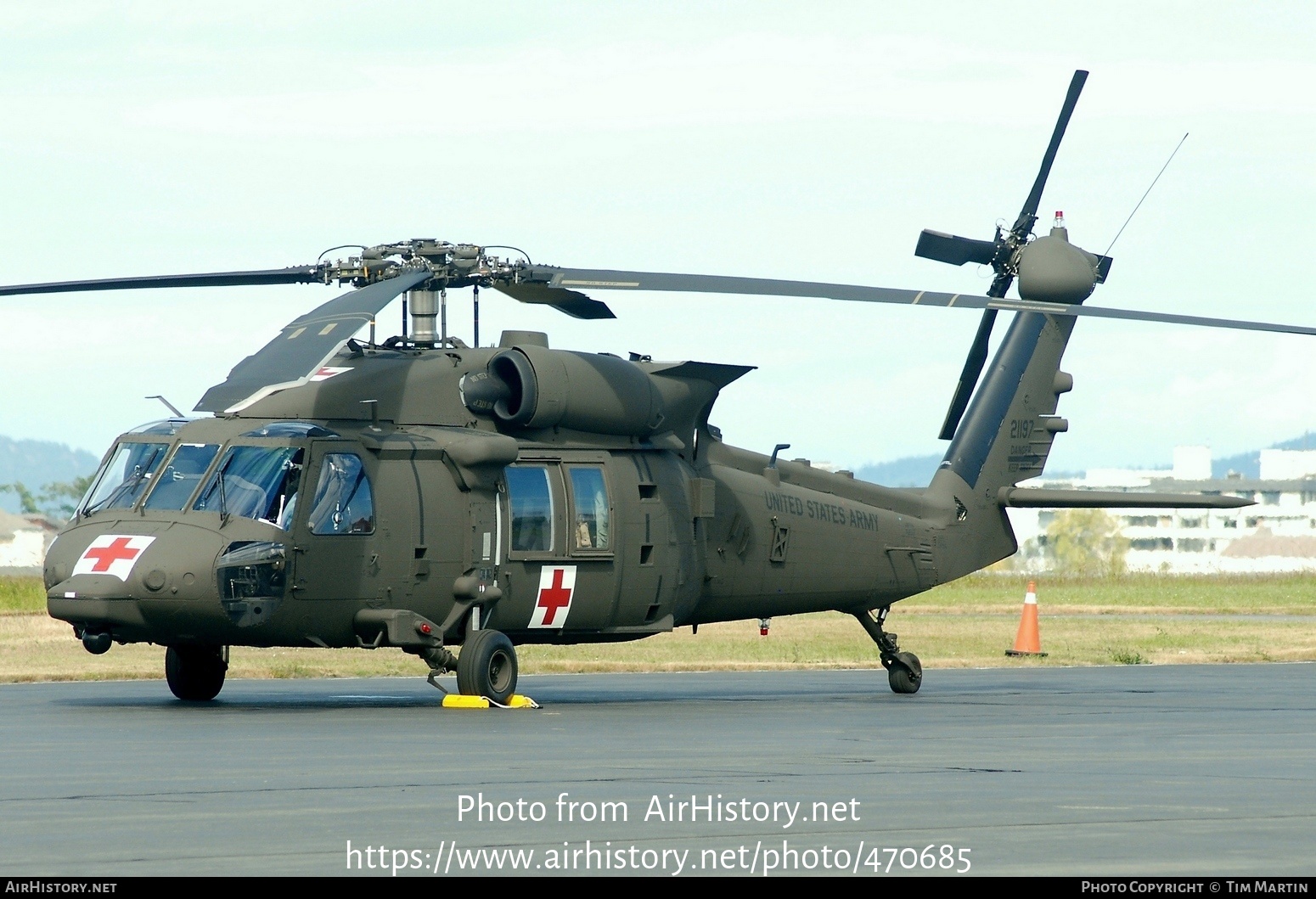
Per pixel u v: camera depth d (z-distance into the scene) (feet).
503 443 162.09
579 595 169.78
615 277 159.12
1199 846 77.00
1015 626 334.65
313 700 164.66
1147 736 132.46
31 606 351.87
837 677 212.43
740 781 98.58
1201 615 406.21
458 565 161.38
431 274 156.87
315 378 162.61
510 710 154.92
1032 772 105.40
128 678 192.75
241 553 148.36
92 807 86.94
